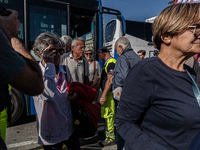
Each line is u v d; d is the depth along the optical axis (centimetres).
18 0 321
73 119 150
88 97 156
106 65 281
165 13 79
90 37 434
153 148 71
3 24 75
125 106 85
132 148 78
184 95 75
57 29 359
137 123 87
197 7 72
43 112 135
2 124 149
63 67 161
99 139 284
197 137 68
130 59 191
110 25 563
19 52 76
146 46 660
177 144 75
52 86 124
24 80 69
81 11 396
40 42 133
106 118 261
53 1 354
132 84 83
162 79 78
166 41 80
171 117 75
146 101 80
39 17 340
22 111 336
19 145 265
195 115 72
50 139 134
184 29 72
